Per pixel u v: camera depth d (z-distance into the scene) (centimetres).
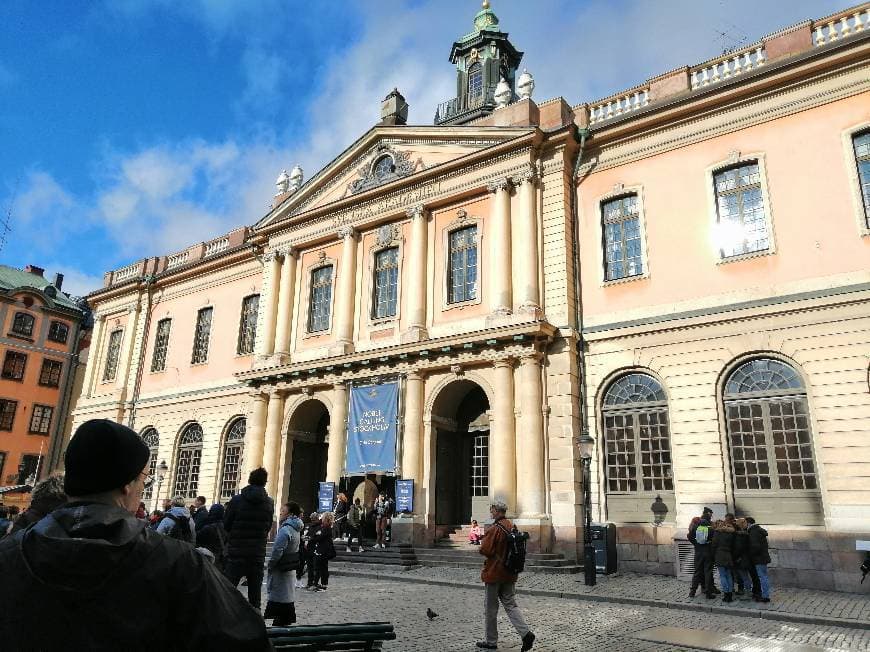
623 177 2000
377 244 2438
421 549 1930
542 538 1761
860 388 1513
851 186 1628
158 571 194
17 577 181
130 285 3422
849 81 1681
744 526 1305
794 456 1570
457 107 3553
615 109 2105
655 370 1803
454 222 2261
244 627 203
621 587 1437
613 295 1928
